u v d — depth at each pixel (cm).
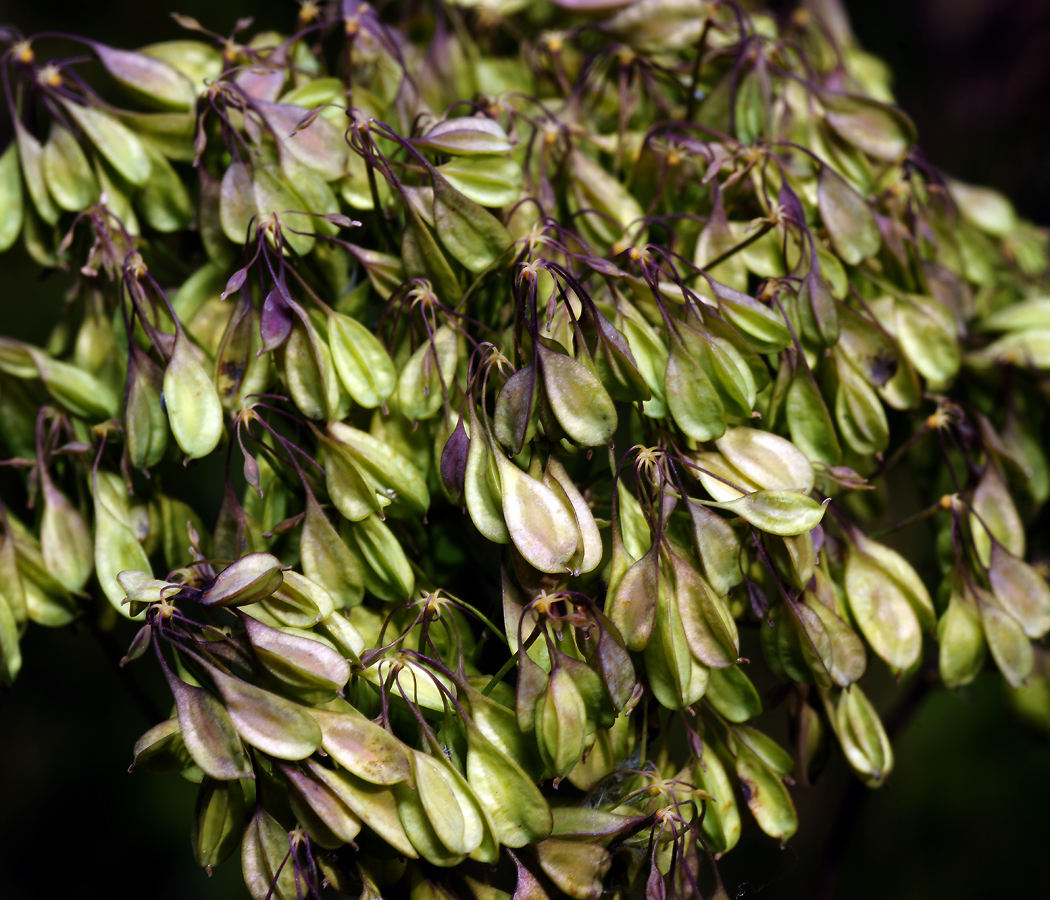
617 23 18
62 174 17
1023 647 17
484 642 16
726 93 18
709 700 16
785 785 17
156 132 17
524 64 19
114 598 16
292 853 15
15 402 18
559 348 15
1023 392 18
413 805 15
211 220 17
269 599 16
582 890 16
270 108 17
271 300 16
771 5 23
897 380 17
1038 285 20
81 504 17
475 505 15
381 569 16
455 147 16
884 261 18
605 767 16
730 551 16
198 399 16
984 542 17
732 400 16
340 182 17
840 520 17
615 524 16
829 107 18
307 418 16
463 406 16
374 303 17
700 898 16
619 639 15
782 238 17
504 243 16
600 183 17
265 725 15
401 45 18
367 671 16
